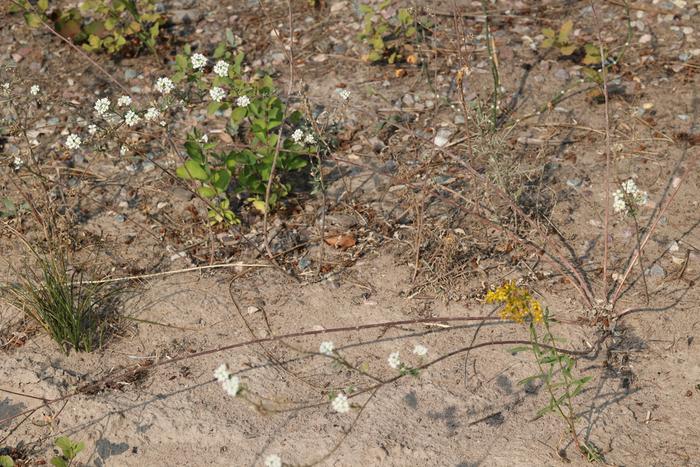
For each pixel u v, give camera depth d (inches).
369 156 67.9
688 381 55.2
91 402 56.8
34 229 65.4
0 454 55.8
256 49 76.8
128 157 69.4
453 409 55.2
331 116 69.9
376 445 54.1
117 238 64.6
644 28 75.0
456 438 54.2
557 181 65.2
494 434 54.2
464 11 78.2
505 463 53.2
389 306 59.6
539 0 78.8
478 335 57.9
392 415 55.2
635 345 56.7
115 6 74.7
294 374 57.1
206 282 61.7
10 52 77.5
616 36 74.8
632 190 55.9
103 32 77.2
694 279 59.1
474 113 68.0
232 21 79.5
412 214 64.0
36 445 55.8
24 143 70.7
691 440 53.2
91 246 64.2
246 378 57.1
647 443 53.3
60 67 76.3
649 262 60.2
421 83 72.9
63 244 64.1
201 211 65.7
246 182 64.6
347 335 58.5
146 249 63.8
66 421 56.4
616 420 54.2
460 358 57.0
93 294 61.4
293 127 68.9
